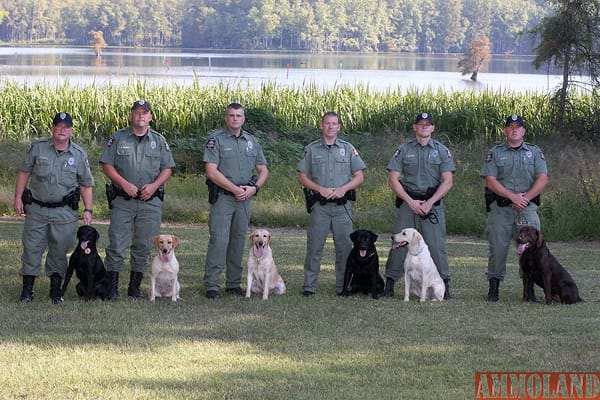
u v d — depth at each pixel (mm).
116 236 10672
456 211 19094
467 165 23609
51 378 7152
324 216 11055
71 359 7723
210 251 10906
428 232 11195
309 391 6926
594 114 28500
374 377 7312
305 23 138625
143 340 8414
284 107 30422
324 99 31344
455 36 135750
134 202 10703
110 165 10688
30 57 97062
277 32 141375
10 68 70625
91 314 9578
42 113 28969
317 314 9781
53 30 158500
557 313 10031
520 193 11078
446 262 11312
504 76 70438
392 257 11320
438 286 10898
